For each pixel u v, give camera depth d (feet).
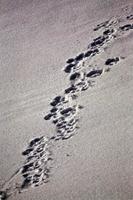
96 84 36.19
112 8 49.26
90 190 24.07
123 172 24.29
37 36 50.42
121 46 40.24
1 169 30.68
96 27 46.65
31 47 48.32
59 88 38.40
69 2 56.18
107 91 34.37
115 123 29.84
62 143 30.60
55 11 55.16
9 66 45.91
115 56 38.99
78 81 38.09
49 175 27.73
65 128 32.40
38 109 36.76
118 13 47.42
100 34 44.70
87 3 53.47
